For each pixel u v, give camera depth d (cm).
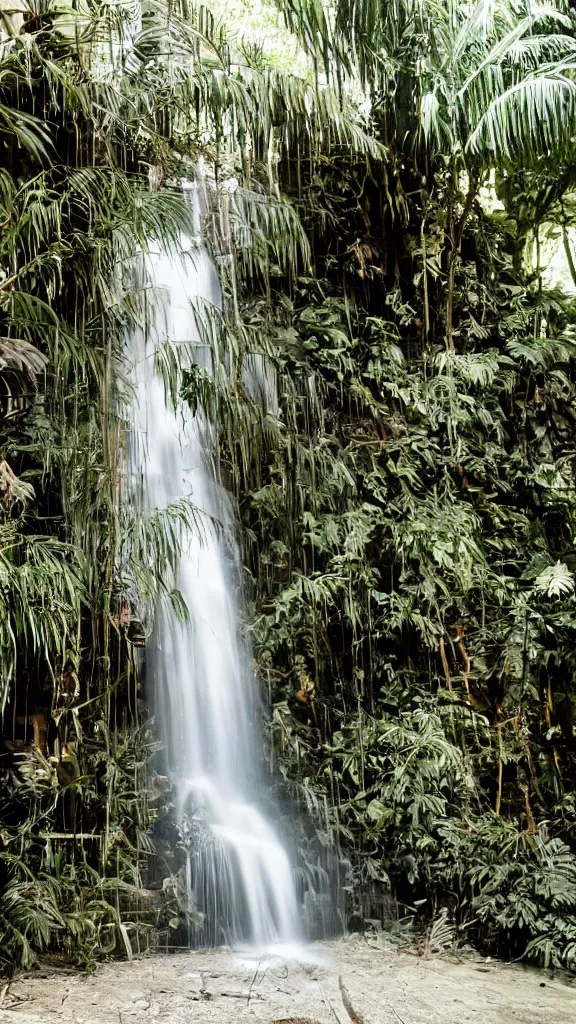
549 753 568
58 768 436
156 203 493
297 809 505
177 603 458
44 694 443
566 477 628
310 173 621
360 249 622
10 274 454
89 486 457
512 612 571
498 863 495
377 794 522
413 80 607
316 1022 349
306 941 470
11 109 439
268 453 561
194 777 493
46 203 471
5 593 382
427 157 635
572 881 477
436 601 575
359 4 580
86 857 437
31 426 451
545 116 555
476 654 577
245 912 459
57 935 409
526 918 461
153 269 543
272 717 527
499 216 682
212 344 504
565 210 692
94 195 475
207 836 460
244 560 547
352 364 598
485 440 618
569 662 571
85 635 461
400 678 565
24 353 403
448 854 498
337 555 559
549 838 541
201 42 566
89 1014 343
